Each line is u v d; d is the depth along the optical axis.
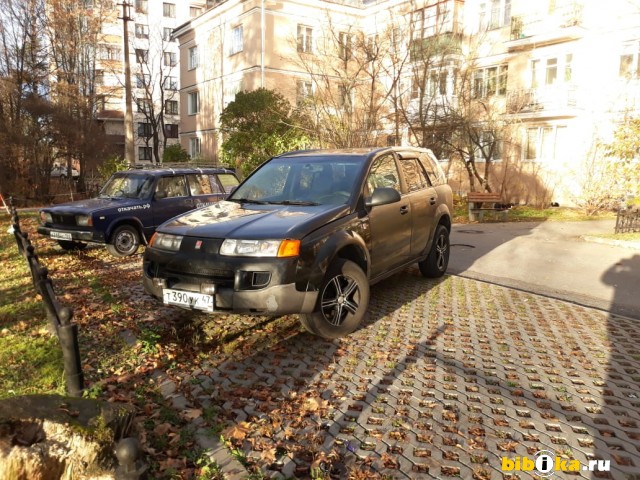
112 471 2.03
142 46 50.41
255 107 19.98
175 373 4.03
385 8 22.89
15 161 24.61
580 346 4.63
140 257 9.01
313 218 4.54
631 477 2.71
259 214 4.83
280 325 5.14
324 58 21.88
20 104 25.27
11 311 5.57
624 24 18.25
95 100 31.73
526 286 6.89
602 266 8.25
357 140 16.38
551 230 13.23
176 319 5.33
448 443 3.01
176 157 26.75
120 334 4.86
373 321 5.34
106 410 2.20
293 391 3.69
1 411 2.07
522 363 4.23
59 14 28.94
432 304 5.98
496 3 22.55
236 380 3.91
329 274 4.52
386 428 3.19
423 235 6.49
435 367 4.14
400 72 19.05
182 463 2.81
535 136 21.23
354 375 3.99
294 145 17.97
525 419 3.30
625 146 11.68
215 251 4.26
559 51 20.33
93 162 27.94
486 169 20.42
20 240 8.22
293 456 2.91
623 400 3.58
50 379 3.79
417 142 18.94
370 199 5.06
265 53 25.19
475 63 21.27
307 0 25.67
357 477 2.69
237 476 2.69
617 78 18.58
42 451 1.96
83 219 8.56
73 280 7.15
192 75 32.12
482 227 14.17
